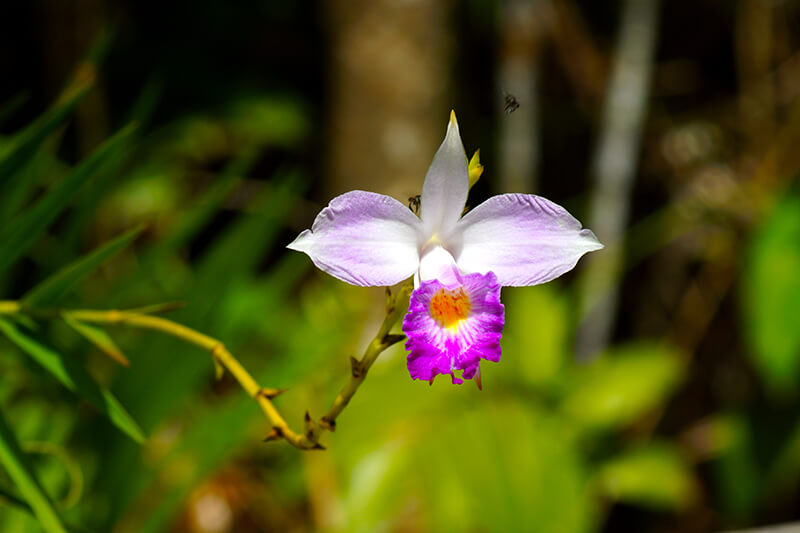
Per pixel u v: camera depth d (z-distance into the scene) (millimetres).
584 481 758
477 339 556
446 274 558
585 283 1050
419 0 917
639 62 1049
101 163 607
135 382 666
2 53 1194
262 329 845
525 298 926
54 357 604
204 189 1177
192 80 1214
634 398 879
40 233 610
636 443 1000
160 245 685
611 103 1063
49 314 608
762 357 921
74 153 1139
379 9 918
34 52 1197
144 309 607
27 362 658
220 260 681
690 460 1145
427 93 938
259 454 830
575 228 560
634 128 1053
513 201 561
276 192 695
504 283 563
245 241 684
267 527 835
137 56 1208
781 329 911
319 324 863
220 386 875
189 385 672
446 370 552
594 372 902
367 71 934
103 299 685
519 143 1057
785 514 1034
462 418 768
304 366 713
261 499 831
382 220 557
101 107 1055
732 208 1212
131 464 664
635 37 1051
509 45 1054
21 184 646
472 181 558
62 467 662
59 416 673
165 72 1208
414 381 792
